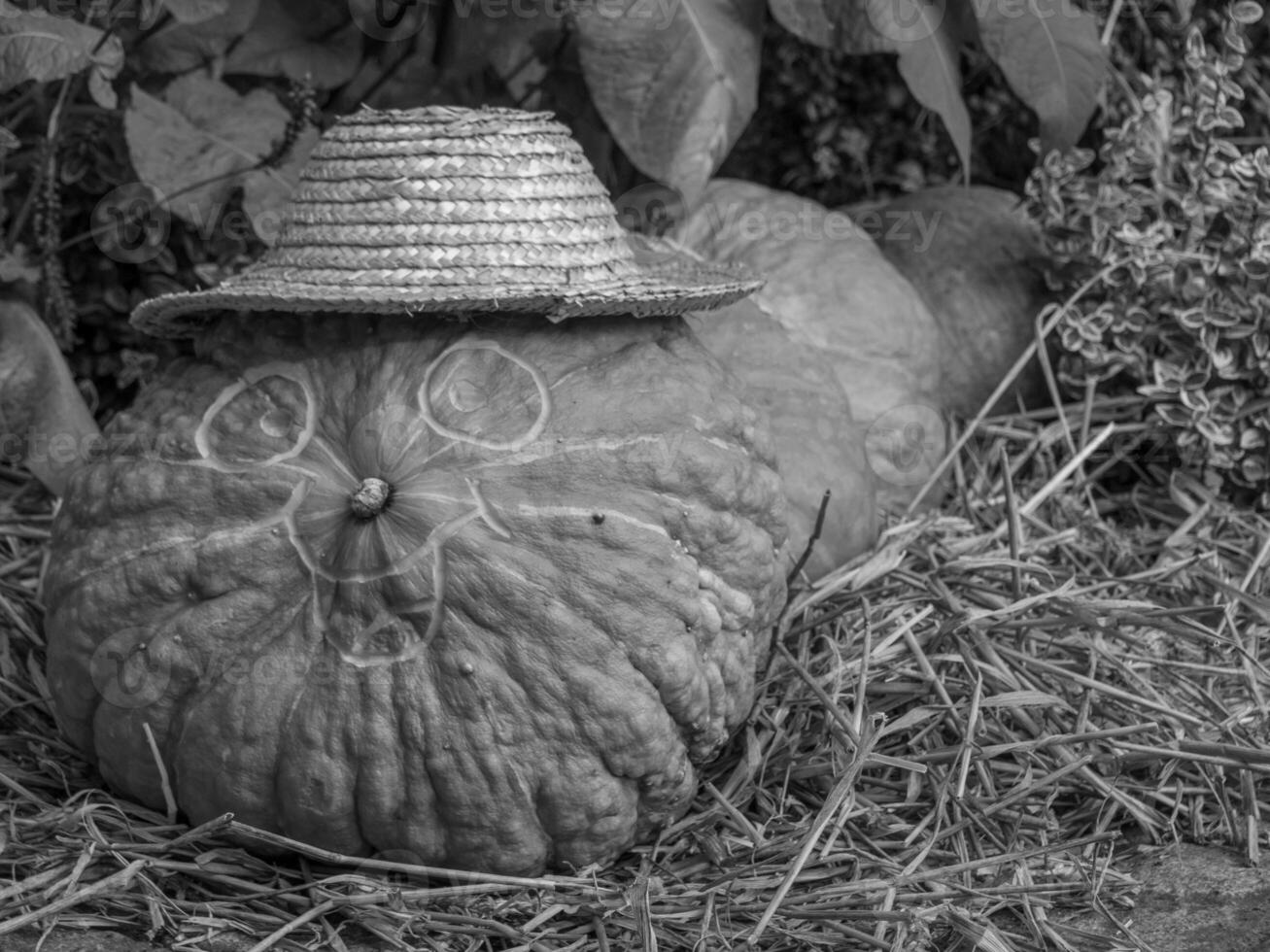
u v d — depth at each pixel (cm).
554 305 153
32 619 175
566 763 150
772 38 225
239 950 146
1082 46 200
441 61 204
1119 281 203
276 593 152
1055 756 163
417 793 150
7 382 187
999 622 172
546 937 149
